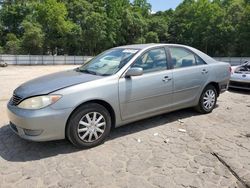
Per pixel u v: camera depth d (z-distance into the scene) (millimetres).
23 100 3863
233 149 4125
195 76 5418
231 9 50688
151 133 4766
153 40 61031
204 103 5809
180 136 4637
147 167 3594
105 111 4219
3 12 59000
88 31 52281
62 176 3377
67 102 3822
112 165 3643
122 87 4309
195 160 3783
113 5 59531
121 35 59906
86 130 4066
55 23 50375
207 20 54469
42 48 50625
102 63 4875
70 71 4992
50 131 3787
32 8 58156
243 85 8539
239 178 3326
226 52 52812
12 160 3785
